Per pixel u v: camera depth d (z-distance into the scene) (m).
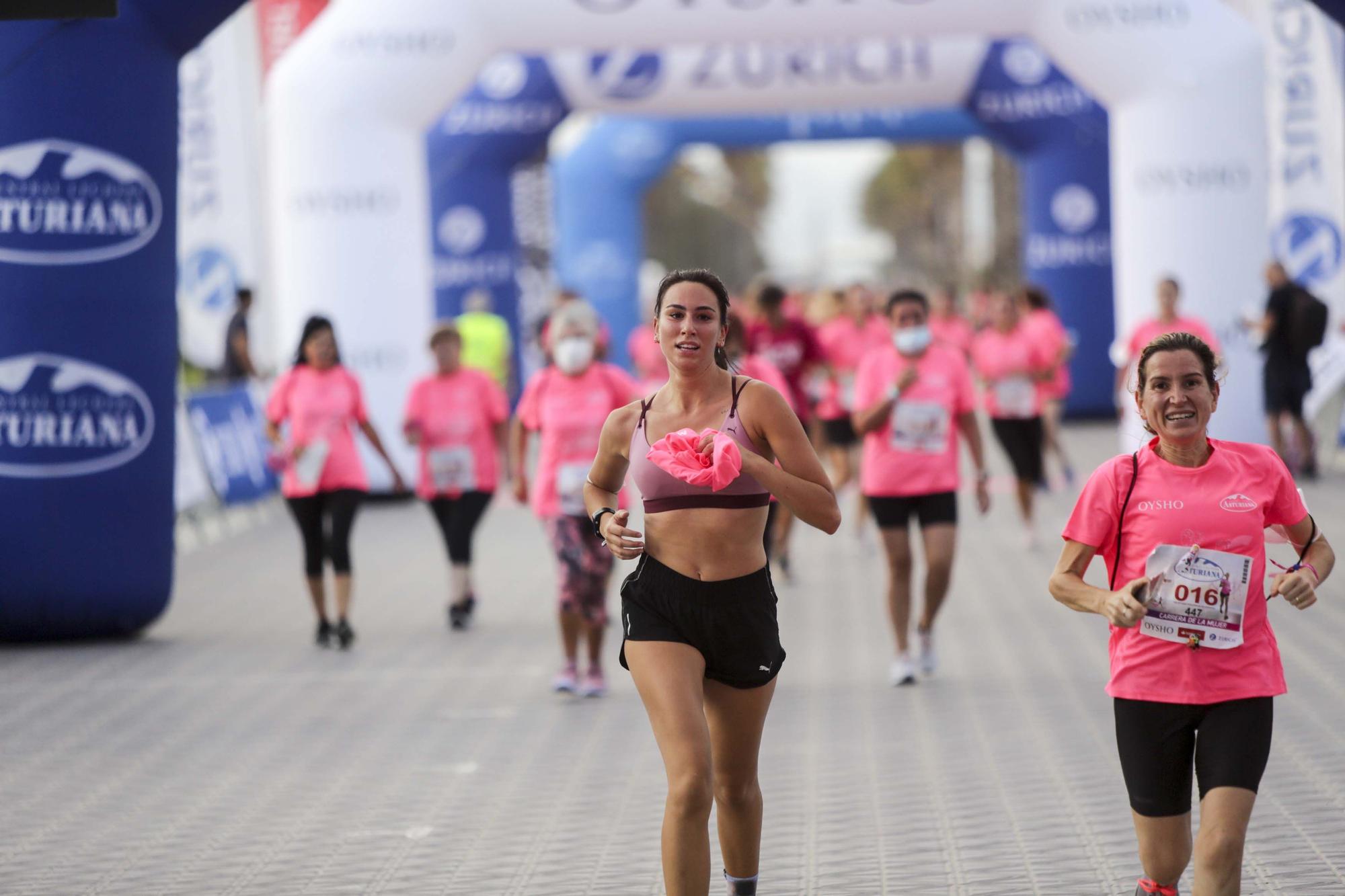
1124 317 52.38
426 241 55.25
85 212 30.38
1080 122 75.75
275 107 53.88
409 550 44.91
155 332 31.45
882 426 25.95
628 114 74.44
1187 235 51.31
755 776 14.55
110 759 22.52
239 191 57.84
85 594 31.02
